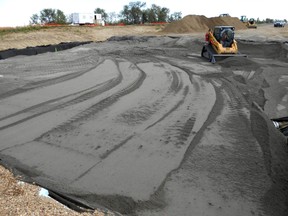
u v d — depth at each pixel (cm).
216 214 473
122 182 547
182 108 879
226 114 831
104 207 474
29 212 387
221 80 1198
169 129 742
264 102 957
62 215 393
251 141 680
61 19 6662
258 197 508
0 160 617
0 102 974
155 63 1553
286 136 707
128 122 789
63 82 1189
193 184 539
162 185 538
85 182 549
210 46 1702
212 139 690
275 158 613
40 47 2177
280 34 2967
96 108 895
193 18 4009
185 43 2261
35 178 553
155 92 1035
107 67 1448
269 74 1298
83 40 3231
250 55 1872
